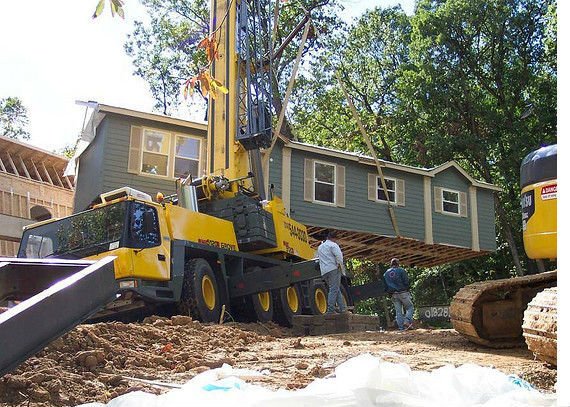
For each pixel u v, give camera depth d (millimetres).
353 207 23250
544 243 7016
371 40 39406
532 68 34656
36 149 22938
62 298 2781
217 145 14445
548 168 7051
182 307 11383
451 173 26484
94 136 19109
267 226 13820
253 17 14023
